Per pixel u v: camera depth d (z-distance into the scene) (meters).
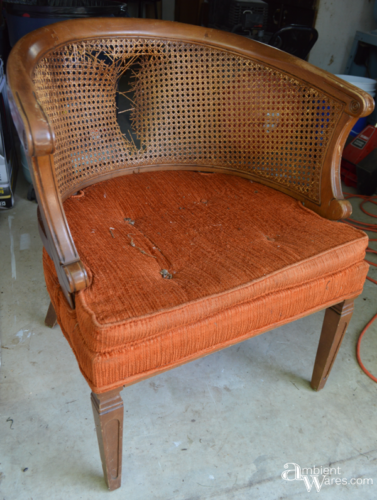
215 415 1.06
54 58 0.94
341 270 0.92
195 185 1.15
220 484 0.91
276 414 1.07
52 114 0.92
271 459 0.97
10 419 1.02
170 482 0.91
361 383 1.18
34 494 0.87
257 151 1.17
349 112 0.95
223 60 1.12
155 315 0.70
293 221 1.00
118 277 0.78
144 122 1.18
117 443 0.81
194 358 0.79
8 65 0.76
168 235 0.93
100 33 1.02
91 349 0.69
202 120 1.18
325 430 1.04
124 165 1.18
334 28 2.79
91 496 0.88
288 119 1.08
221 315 0.77
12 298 1.40
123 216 1.01
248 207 1.05
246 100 1.13
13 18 1.87
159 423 1.03
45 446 0.97
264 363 1.22
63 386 1.11
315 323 1.39
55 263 0.77
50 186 0.70
